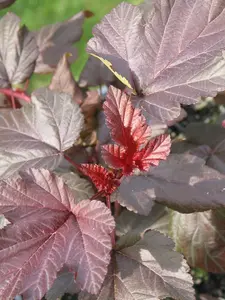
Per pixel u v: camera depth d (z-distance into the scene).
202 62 0.25
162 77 0.26
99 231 0.23
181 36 0.26
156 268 0.25
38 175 0.24
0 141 0.27
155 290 0.25
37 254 0.23
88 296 0.25
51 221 0.24
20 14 0.89
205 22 0.25
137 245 0.26
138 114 0.23
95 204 0.24
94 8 0.87
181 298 0.25
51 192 0.24
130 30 0.27
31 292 0.22
